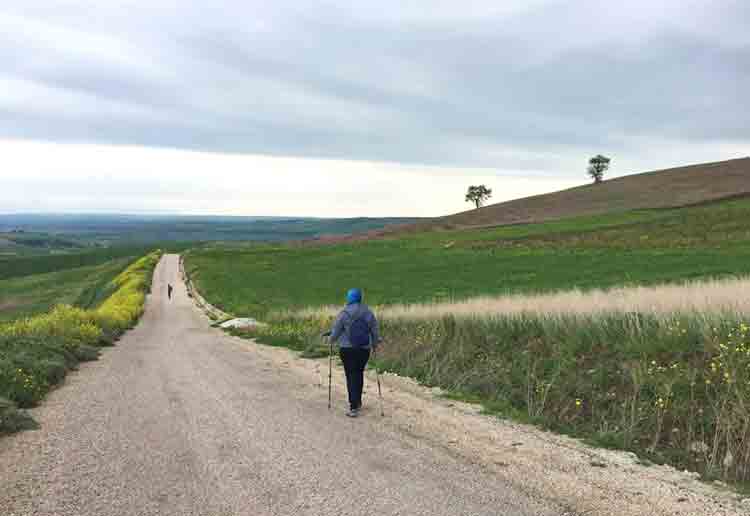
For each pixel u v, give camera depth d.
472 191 180.25
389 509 5.20
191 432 7.81
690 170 131.88
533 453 6.96
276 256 88.12
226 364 14.97
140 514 5.07
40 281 97.31
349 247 90.56
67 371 13.38
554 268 44.97
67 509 5.14
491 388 10.52
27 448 6.94
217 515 5.06
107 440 7.36
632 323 11.78
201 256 100.50
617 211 100.44
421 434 7.80
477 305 18.48
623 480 6.05
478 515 5.09
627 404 8.45
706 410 7.70
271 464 6.45
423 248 77.88
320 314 26.53
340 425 8.28
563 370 10.52
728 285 15.59
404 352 14.44
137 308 41.06
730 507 5.37
